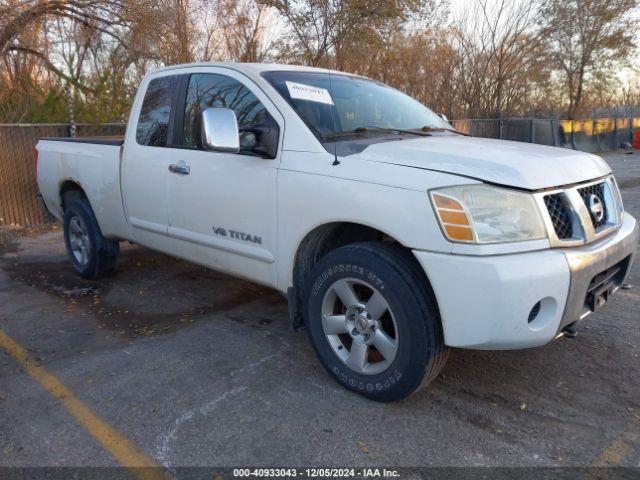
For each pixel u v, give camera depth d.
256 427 2.96
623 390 3.33
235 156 3.79
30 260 6.38
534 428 2.95
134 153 4.65
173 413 3.11
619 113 27.16
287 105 3.60
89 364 3.72
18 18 9.76
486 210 2.75
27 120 9.57
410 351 2.90
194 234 4.15
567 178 3.06
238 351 3.89
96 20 11.09
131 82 11.23
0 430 2.97
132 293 5.17
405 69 17.02
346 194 3.10
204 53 12.92
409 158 3.08
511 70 18.05
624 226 3.51
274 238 3.54
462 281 2.71
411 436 2.88
